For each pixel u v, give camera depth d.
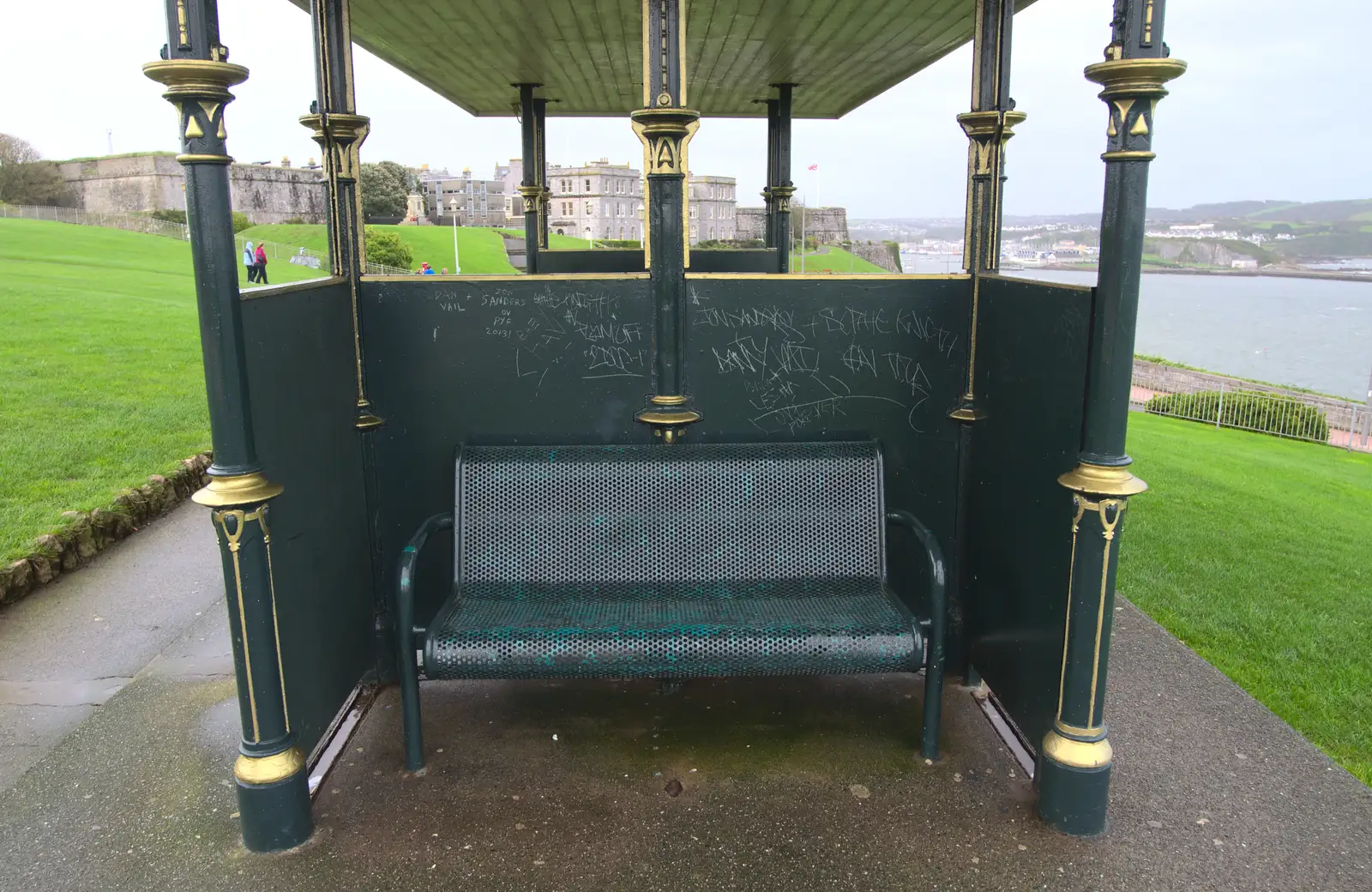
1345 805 2.73
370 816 2.68
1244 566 5.96
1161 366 25.98
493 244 59.91
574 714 3.25
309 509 2.76
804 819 2.65
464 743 3.06
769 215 8.00
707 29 4.97
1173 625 4.81
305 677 2.71
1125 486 2.32
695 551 3.12
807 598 3.05
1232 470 10.54
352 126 3.07
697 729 3.14
